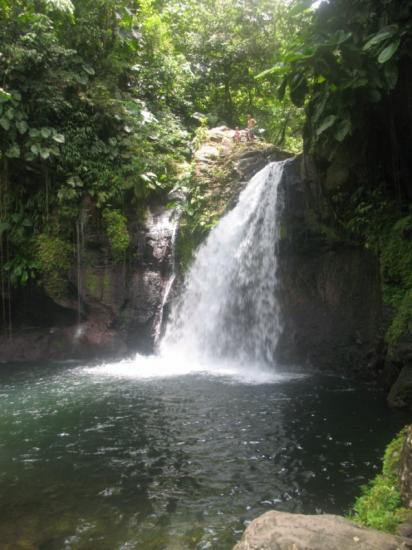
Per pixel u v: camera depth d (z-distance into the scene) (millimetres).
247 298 12148
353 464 5613
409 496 3939
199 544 4051
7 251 13648
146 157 14523
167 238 13398
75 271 13242
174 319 13070
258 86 21562
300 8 8750
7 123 13000
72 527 4340
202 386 9320
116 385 9508
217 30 20391
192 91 20750
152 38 17797
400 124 9141
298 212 11219
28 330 13836
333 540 2996
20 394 8945
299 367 11039
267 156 14641
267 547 2990
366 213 9617
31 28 13758
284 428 6848
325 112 9055
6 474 5477
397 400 7617
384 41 7414
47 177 13797
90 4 15570
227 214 13422
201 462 5738
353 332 10070
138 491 5039
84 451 6105
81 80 14641
